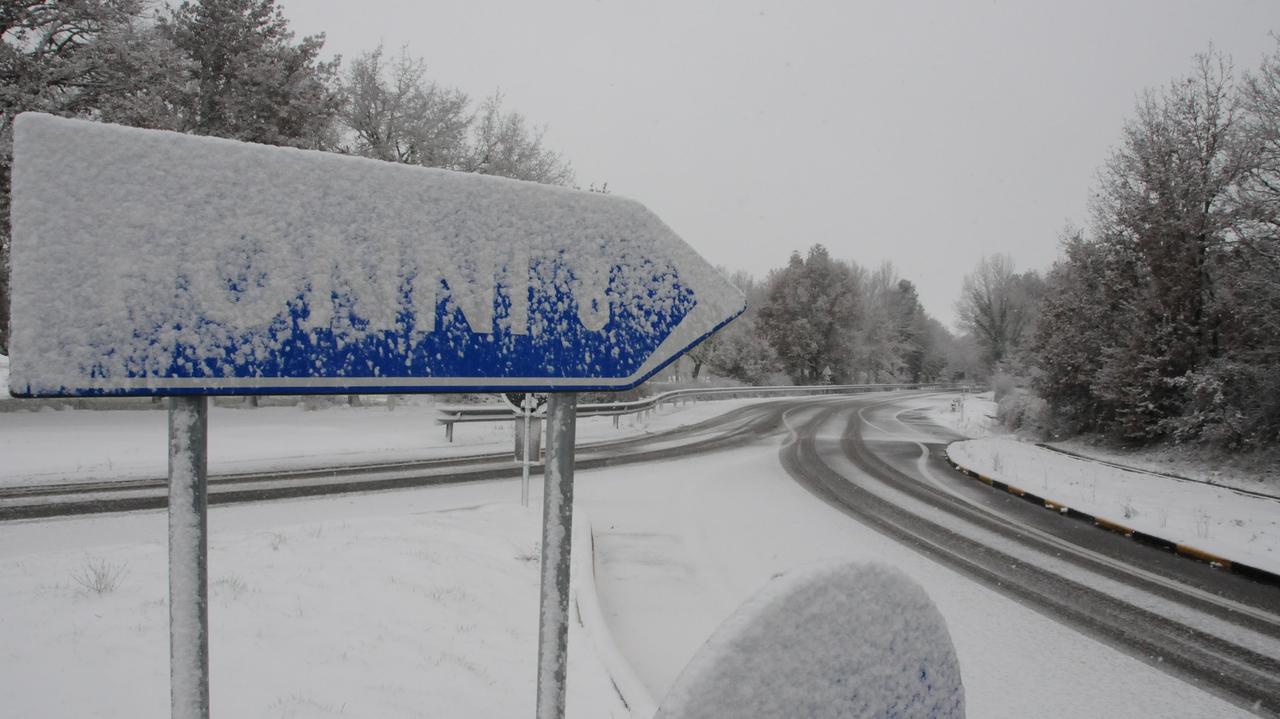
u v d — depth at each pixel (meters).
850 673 1.14
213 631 4.13
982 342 65.81
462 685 3.98
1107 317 21.05
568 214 1.58
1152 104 19.75
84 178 1.20
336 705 3.47
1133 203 19.92
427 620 4.88
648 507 11.05
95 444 14.05
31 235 1.15
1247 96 17.00
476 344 1.47
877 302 83.38
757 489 13.12
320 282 1.35
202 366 1.25
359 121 27.56
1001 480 14.87
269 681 3.62
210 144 1.29
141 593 4.64
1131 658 5.89
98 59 18.36
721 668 0.97
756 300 68.44
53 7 18.36
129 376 1.21
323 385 1.34
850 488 13.80
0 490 9.89
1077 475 15.78
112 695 3.23
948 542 9.77
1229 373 16.70
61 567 5.28
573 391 1.58
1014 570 8.53
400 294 1.41
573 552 7.21
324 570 5.53
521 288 1.52
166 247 1.24
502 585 5.98
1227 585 8.12
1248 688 5.37
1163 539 9.93
